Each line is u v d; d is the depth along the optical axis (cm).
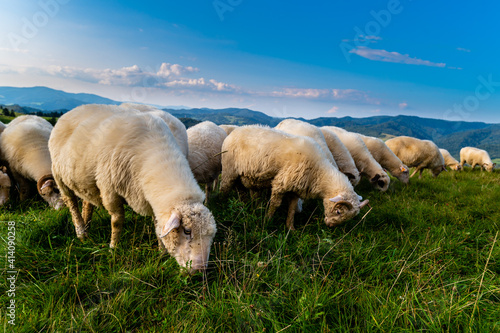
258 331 223
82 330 229
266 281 294
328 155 603
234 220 414
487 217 517
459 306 252
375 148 938
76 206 395
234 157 549
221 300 255
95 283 280
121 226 362
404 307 252
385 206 575
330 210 482
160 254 321
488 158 1722
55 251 329
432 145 1151
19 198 594
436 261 346
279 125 754
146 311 254
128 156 327
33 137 564
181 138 516
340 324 235
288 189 500
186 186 315
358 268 331
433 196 702
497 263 351
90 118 354
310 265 335
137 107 585
